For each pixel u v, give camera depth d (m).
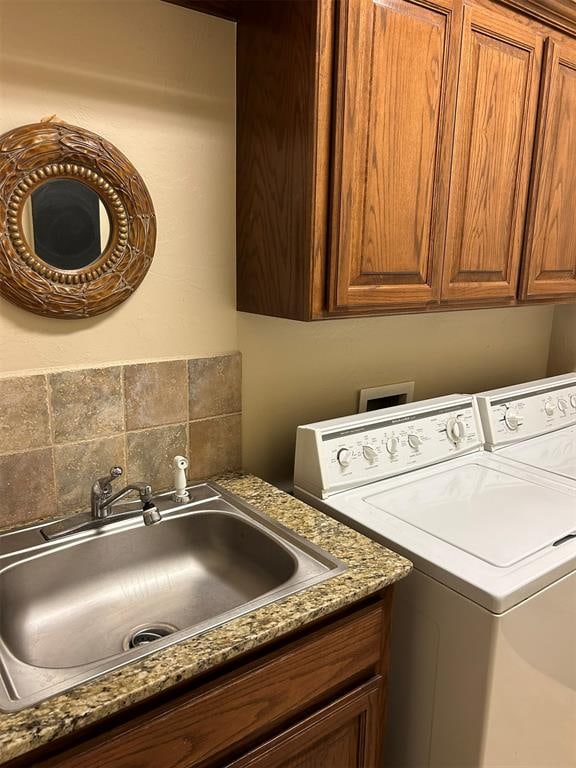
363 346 1.84
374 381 1.90
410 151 1.32
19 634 1.11
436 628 1.20
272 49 1.24
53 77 1.15
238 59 1.36
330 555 1.15
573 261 1.85
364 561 1.13
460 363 2.19
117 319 1.32
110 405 1.33
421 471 1.63
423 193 1.37
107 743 0.81
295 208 1.25
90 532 1.23
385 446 1.57
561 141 1.66
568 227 1.78
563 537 1.28
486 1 1.39
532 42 1.50
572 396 2.13
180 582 1.31
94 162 1.19
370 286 1.32
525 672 1.20
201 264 1.43
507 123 1.51
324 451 1.45
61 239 1.20
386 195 1.30
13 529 1.23
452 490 1.51
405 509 1.40
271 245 1.35
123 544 1.27
